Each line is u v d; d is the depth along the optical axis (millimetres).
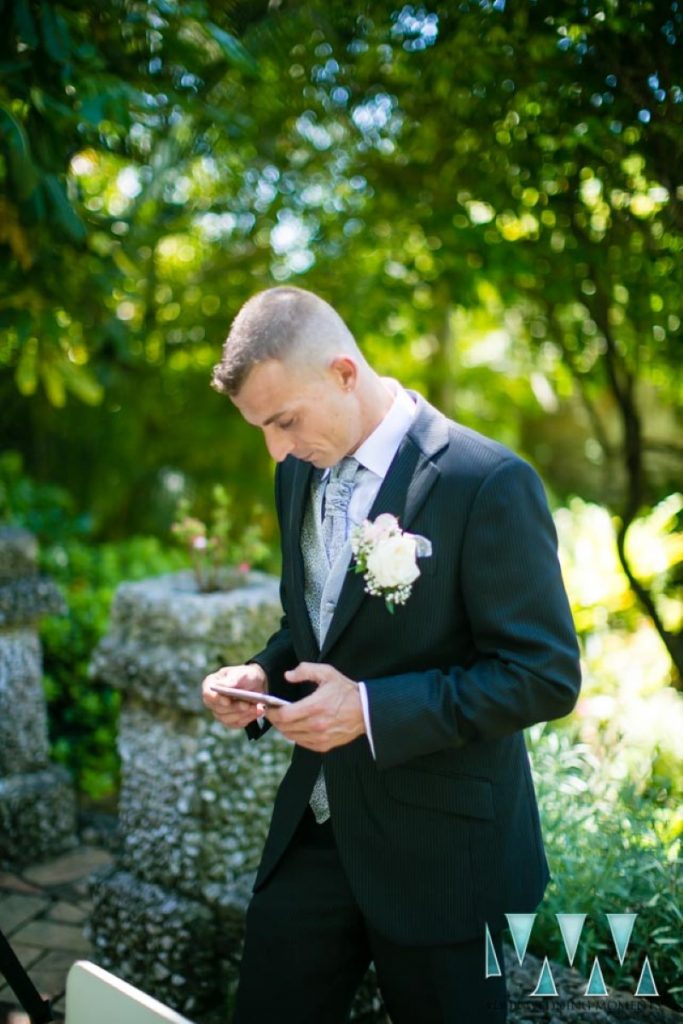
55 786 3031
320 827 1650
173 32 2459
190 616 2273
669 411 4250
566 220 2732
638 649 3529
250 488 5172
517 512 1397
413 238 3525
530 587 1380
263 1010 1611
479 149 2752
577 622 3564
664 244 2486
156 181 3555
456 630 1454
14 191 2434
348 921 1591
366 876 1484
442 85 2537
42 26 2109
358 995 2121
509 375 5992
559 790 2285
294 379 1392
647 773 2395
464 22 2312
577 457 5988
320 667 1404
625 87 2182
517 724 1359
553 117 2418
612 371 2977
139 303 4152
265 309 1425
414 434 1484
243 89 2959
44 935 2578
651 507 3104
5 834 2906
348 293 3814
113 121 2322
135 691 2336
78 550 4320
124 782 2406
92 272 3057
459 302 3418
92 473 5164
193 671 2236
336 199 3518
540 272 2979
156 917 2229
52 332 2828
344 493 1541
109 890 2334
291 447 1461
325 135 3232
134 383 4785
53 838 3023
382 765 1359
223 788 2266
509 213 2844
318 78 2840
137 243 3693
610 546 4086
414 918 1455
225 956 2256
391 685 1372
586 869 2115
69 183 2789
